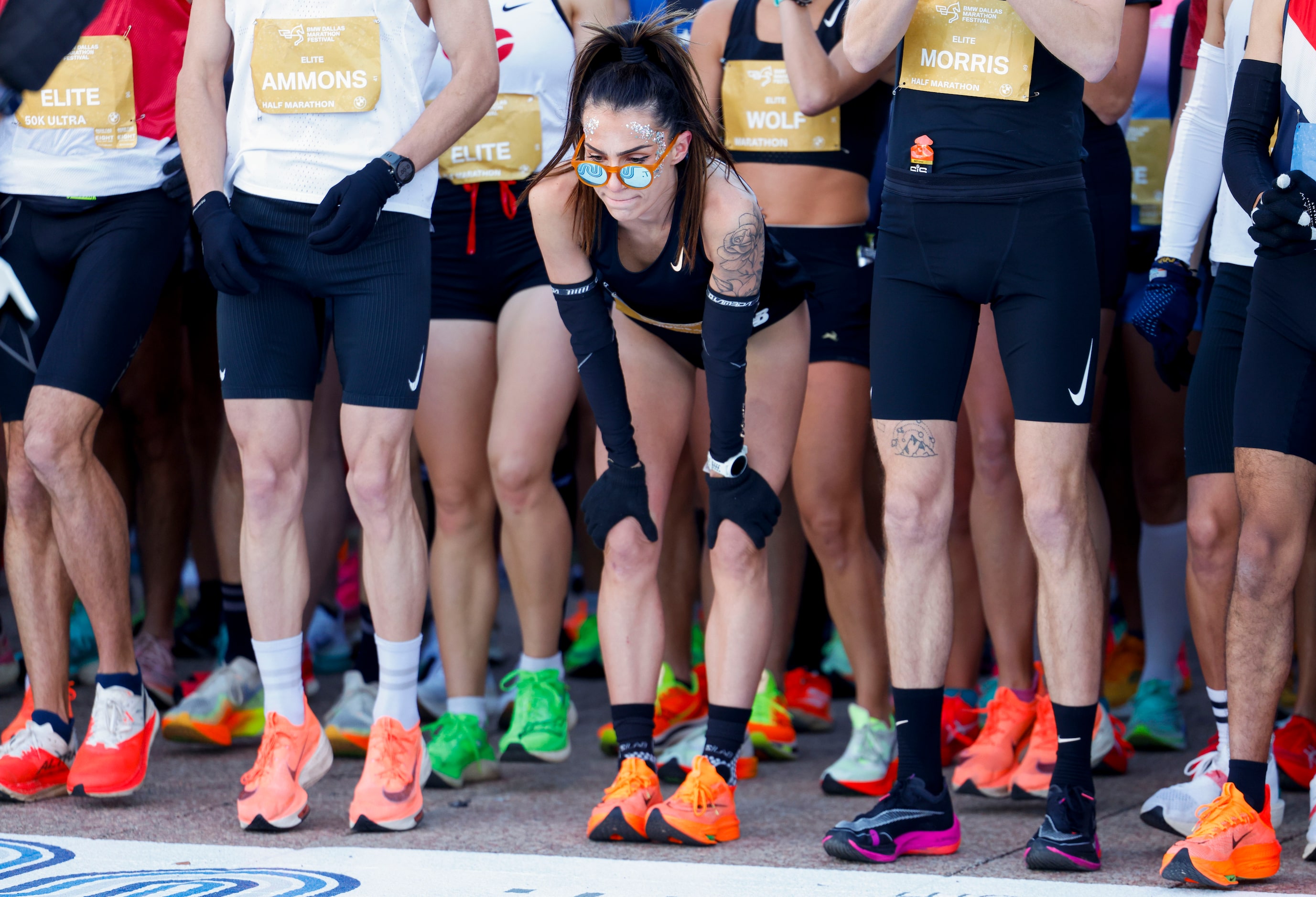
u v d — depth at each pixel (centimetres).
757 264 807
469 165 1062
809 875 763
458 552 1086
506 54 1052
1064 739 805
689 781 862
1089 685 802
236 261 820
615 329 906
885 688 1055
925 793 828
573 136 820
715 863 802
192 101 869
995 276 791
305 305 882
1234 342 887
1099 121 1061
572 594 1900
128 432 1385
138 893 715
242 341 868
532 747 1074
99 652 974
